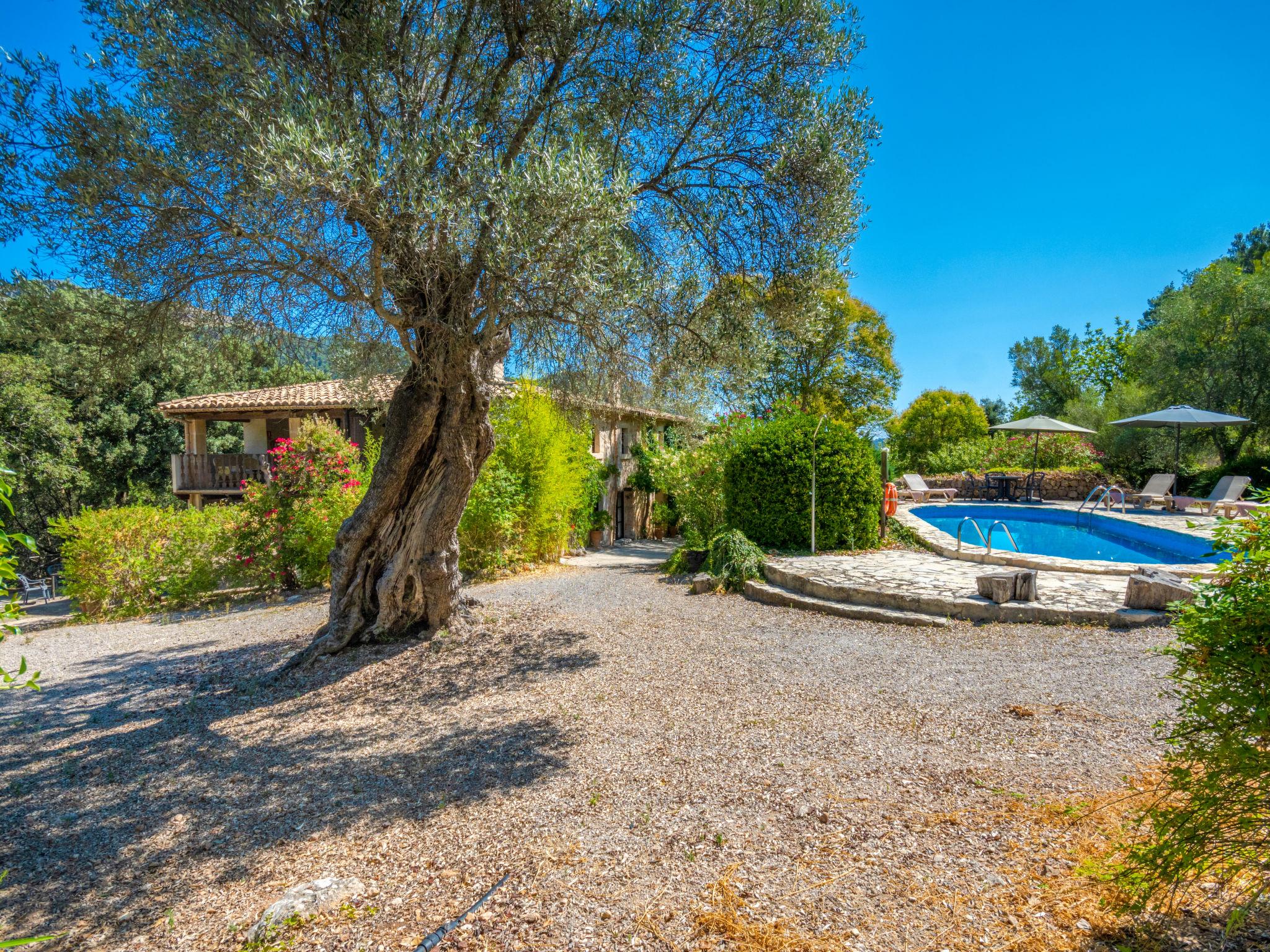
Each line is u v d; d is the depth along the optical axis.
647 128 5.93
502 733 4.41
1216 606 2.16
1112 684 4.59
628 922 2.36
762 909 2.38
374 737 4.55
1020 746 3.66
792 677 5.20
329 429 11.72
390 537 6.54
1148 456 21.05
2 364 18.06
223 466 18.47
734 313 6.29
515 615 7.73
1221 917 2.15
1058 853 2.57
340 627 6.46
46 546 22.17
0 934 2.61
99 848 3.28
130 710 5.52
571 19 5.21
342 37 4.88
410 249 4.50
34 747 4.78
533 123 5.55
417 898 2.62
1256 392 17.56
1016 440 24.75
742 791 3.33
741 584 8.98
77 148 4.43
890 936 2.18
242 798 3.74
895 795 3.19
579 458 14.70
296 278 5.00
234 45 4.35
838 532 10.26
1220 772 2.07
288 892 2.70
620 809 3.24
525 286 4.48
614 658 6.00
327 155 3.74
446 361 5.62
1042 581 7.70
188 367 7.10
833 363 27.14
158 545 10.58
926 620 6.53
